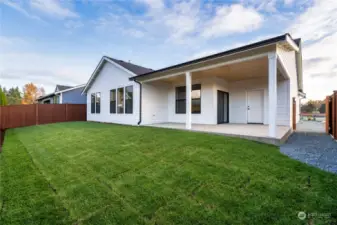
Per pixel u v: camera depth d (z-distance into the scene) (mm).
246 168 2994
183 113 9695
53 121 13125
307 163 3215
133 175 2957
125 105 9945
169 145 4414
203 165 3172
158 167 3199
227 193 2299
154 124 9070
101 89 11898
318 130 8250
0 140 6980
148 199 2250
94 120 12719
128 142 4918
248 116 8977
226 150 3885
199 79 8859
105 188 2588
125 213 2004
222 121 9141
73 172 3209
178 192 2381
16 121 11703
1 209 2121
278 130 6195
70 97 17875
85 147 4727
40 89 40594
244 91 9094
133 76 9336
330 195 2156
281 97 8039
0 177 3053
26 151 4754
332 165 3117
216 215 1896
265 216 1843
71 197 2371
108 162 3578
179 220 1848
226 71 7293
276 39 4371
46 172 3250
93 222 1875
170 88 10328
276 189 2332
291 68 8062
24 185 2736
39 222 1889
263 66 6418
